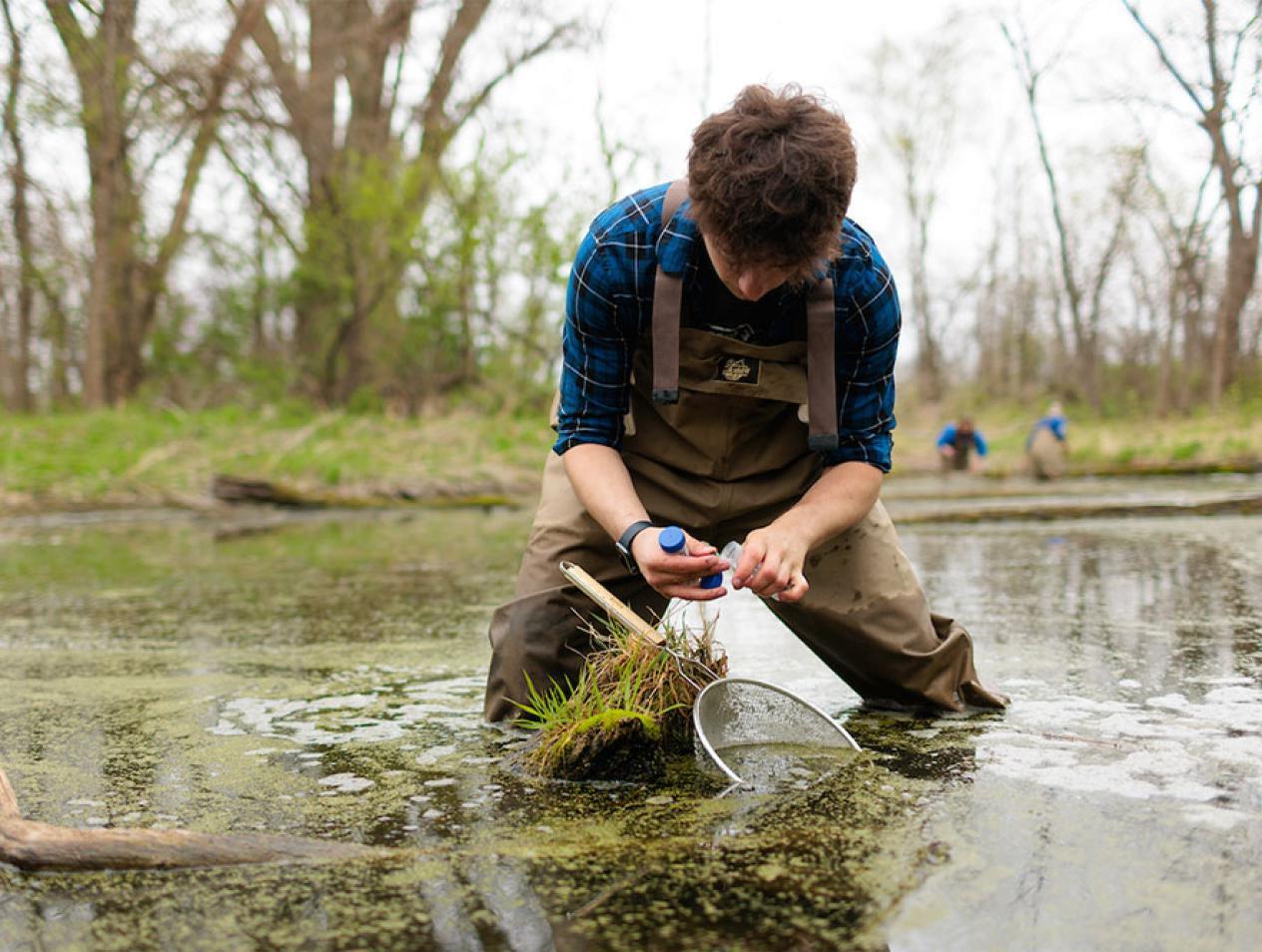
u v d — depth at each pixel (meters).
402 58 20.34
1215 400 25.48
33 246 23.20
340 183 19.95
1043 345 41.78
